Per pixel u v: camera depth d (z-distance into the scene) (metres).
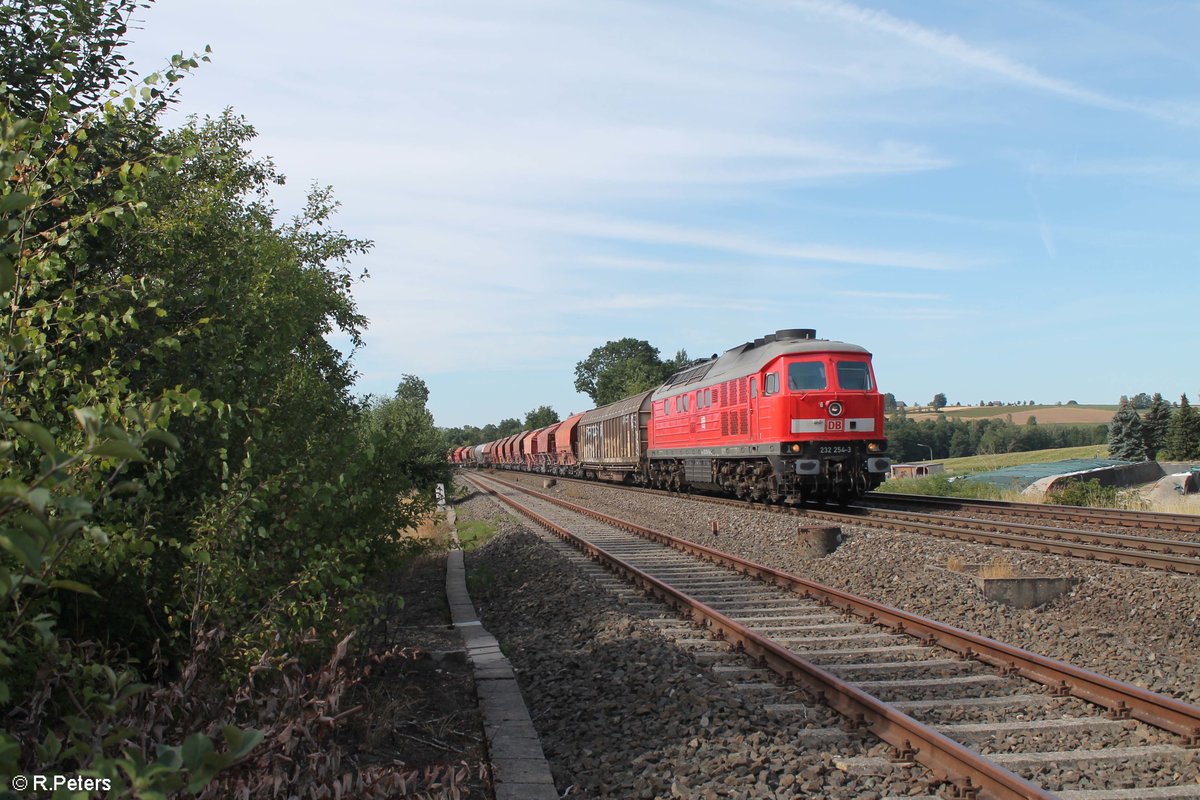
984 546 13.60
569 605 11.15
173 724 4.32
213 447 6.25
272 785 4.05
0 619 3.73
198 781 2.22
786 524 17.86
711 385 24.75
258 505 5.25
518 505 29.38
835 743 6.14
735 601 11.07
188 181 7.28
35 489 2.02
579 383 102.62
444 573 15.12
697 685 7.18
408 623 10.80
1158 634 8.98
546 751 6.29
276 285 7.57
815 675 7.14
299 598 5.80
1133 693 6.48
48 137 4.54
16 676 4.12
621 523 20.56
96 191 6.07
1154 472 34.25
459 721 6.89
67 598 5.26
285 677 4.52
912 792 5.33
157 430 2.57
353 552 6.38
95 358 5.64
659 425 31.05
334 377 9.58
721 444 23.86
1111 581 10.83
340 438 7.13
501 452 79.00
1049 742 6.07
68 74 5.16
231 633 5.18
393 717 6.42
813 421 19.92
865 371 20.48
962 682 7.43
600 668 8.13
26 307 4.99
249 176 9.79
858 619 9.89
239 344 6.51
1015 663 7.68
